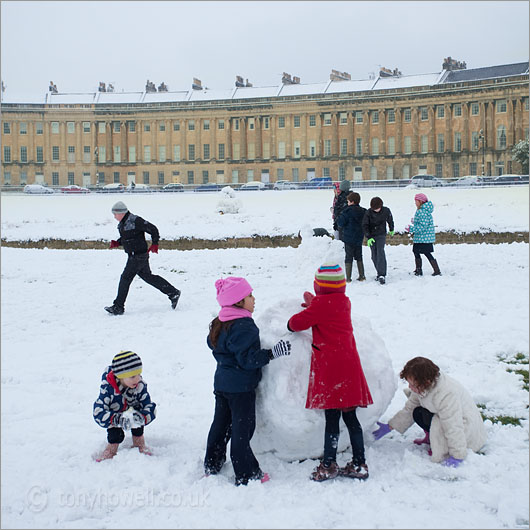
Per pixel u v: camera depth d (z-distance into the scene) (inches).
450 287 582.9
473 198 1819.6
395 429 264.2
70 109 4274.1
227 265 788.6
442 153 3750.0
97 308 567.2
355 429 240.8
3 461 259.4
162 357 403.5
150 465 248.2
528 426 278.4
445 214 1353.3
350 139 3964.1
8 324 509.0
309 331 257.9
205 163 4242.1
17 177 4306.1
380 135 3895.2
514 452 252.2
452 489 225.1
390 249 868.6
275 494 225.0
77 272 775.1
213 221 1406.3
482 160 3622.0
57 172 4308.6
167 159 4284.0
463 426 245.8
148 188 3535.9
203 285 671.1
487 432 272.1
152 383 353.1
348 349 241.8
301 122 4074.8
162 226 1305.4
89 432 289.3
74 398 338.0
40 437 283.7
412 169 3841.0
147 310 553.3
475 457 242.1
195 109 4224.9
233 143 4224.9
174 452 264.4
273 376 248.1
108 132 4293.8
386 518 206.4
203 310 546.3
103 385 260.2
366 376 257.3
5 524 213.5
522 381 332.2
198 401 324.5
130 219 531.5
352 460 239.1
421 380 244.8
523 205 1509.6
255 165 4178.2
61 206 2249.0
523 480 226.7
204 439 277.9
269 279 682.8
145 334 466.9
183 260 838.5
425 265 725.9
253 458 240.7
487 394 313.7
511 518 203.6
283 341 246.2
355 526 202.8
